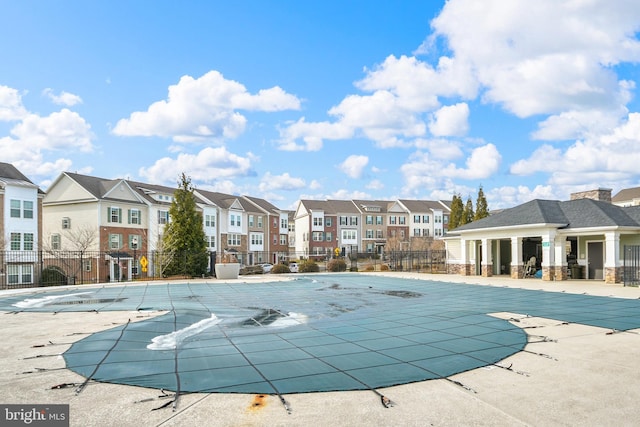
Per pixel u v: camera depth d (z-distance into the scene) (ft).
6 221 103.76
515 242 83.05
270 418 16.02
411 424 15.51
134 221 135.23
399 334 30.99
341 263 127.95
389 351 25.93
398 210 244.63
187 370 21.97
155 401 17.70
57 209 130.41
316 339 29.50
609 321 35.81
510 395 18.39
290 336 30.55
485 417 16.08
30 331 32.55
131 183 144.56
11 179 106.83
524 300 50.31
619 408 16.94
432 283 76.38
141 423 15.61
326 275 102.78
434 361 23.65
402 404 17.37
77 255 120.06
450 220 155.63
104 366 22.74
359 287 69.67
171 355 25.13
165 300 52.37
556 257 77.05
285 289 66.80
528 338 29.43
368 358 24.32
